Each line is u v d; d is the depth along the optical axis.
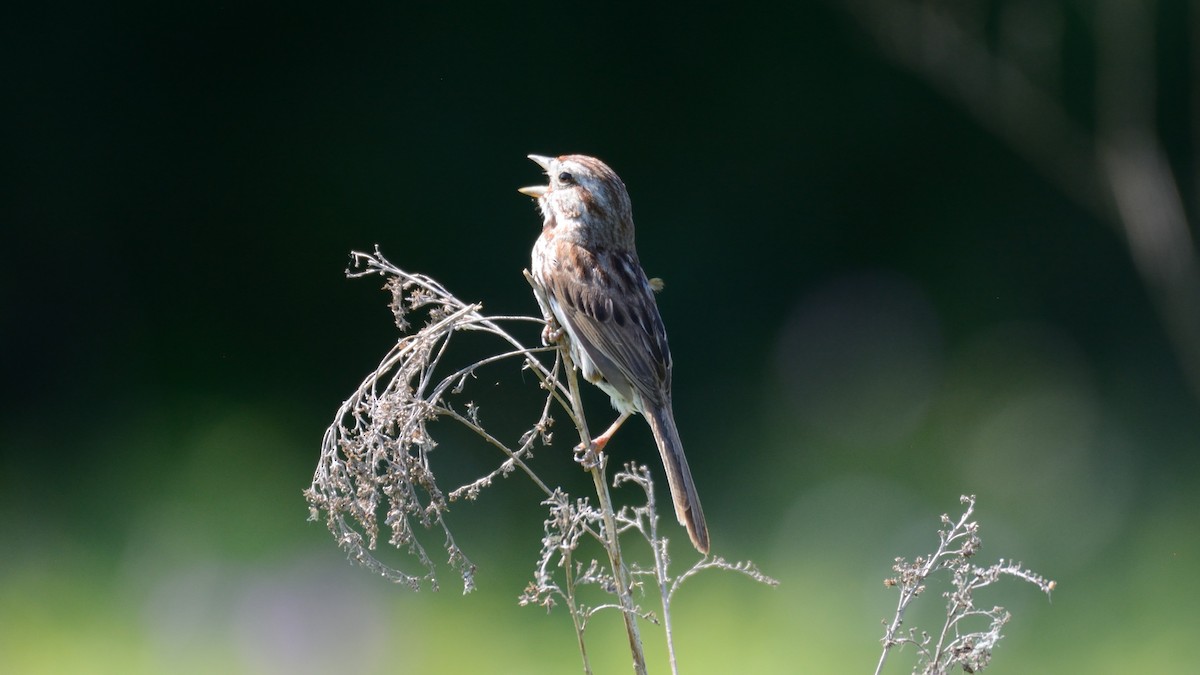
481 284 16.56
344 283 16.12
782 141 17.38
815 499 12.37
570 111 17.23
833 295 16.81
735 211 17.27
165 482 11.48
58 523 10.85
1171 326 12.32
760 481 13.14
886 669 9.31
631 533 11.12
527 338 15.24
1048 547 11.51
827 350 16.00
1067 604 10.43
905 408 14.65
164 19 16.42
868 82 17.33
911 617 9.81
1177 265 12.08
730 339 16.58
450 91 16.95
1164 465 13.30
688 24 17.47
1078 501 12.45
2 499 11.23
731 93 17.45
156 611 9.24
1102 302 16.38
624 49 17.41
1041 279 16.56
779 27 17.47
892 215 17.12
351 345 15.81
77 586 9.88
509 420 14.16
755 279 17.02
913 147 17.20
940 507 12.13
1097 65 15.80
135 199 16.08
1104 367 15.69
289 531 10.38
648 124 17.39
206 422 13.19
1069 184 13.89
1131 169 12.20
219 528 10.49
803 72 17.44
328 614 9.10
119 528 10.68
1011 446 13.57
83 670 8.93
